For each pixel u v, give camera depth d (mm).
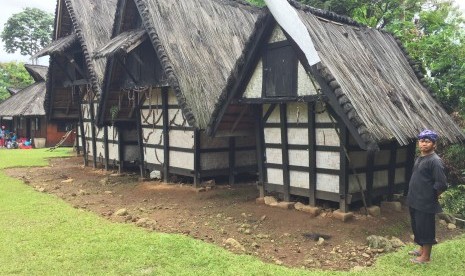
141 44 12102
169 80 10352
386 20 16391
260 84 8688
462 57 11453
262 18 8133
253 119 10469
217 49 11922
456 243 6855
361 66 8164
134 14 12547
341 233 7199
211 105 10586
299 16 7969
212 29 12367
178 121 11828
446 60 11484
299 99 7820
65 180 13391
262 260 6102
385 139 6730
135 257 6004
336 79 6852
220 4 13375
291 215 8211
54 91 17797
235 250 6469
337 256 6258
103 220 8211
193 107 10242
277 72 8297
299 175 8602
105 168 15383
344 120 6812
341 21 9258
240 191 11086
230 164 11906
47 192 11445
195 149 11250
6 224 7863
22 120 32000
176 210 9164
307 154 8406
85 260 5910
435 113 8789
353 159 7891
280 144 8922
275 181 9125
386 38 10078
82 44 14477
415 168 6055
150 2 11484
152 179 12930
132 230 7434
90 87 15664
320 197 8227
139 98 13141
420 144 5996
